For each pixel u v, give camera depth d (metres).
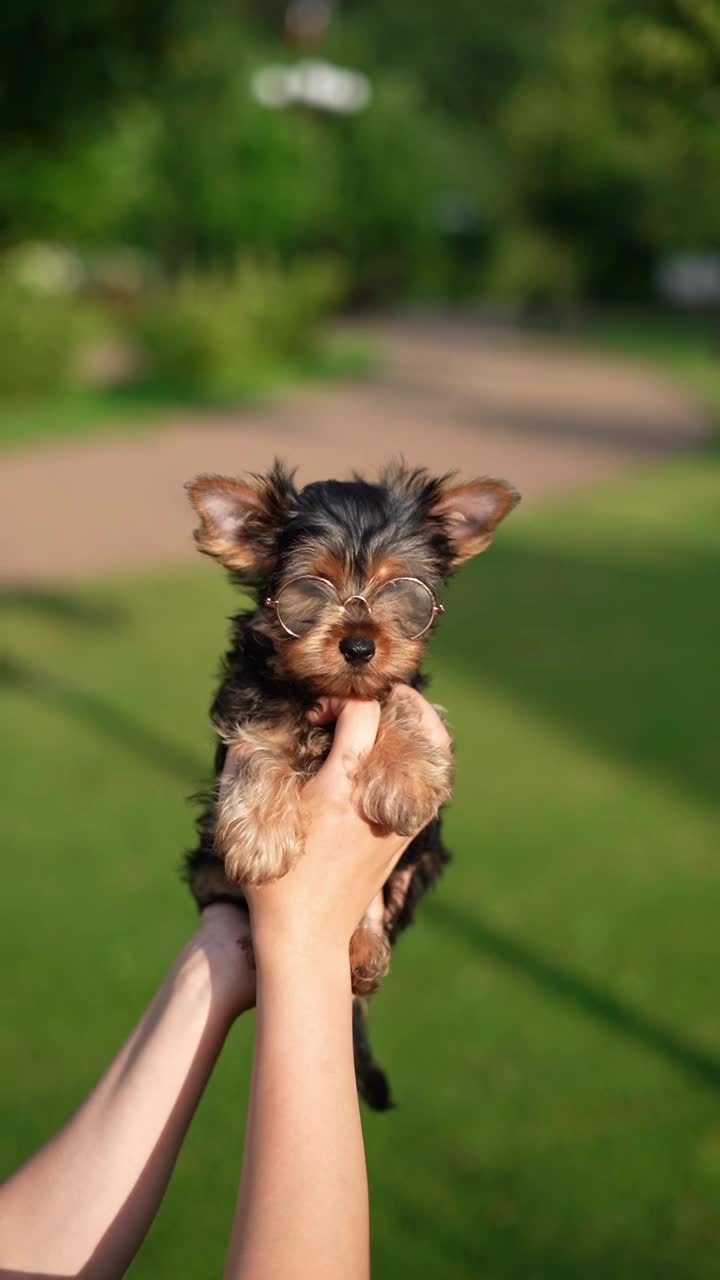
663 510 15.96
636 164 49.12
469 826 6.43
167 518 14.84
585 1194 3.74
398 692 2.49
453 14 81.88
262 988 1.70
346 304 53.69
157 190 35.50
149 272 42.00
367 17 82.94
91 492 16.38
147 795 6.74
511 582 12.18
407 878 2.68
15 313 25.41
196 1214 3.61
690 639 10.21
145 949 5.11
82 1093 4.11
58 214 20.59
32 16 14.80
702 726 8.08
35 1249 1.71
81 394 26.81
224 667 2.90
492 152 71.50
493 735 7.82
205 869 2.37
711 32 13.74
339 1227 1.45
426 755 2.16
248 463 18.44
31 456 19.19
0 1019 4.53
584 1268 3.43
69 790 6.78
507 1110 4.13
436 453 19.86
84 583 11.70
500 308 64.69
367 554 2.66
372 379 31.61
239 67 35.25
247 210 35.78
